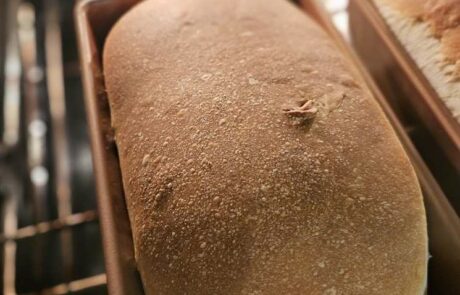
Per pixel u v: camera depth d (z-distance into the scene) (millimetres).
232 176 185
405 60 238
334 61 224
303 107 197
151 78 224
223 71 214
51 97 363
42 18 416
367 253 173
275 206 177
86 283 292
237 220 177
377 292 171
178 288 179
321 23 264
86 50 259
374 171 186
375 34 256
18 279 305
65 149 342
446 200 194
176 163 196
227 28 234
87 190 335
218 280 174
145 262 188
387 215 178
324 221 175
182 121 204
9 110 365
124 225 205
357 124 198
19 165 345
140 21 251
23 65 384
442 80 223
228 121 198
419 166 201
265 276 171
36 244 312
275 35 231
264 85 207
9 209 327
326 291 169
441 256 194
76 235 319
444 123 215
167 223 187
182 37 234
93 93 241
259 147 189
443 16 230
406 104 241
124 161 214
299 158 185
